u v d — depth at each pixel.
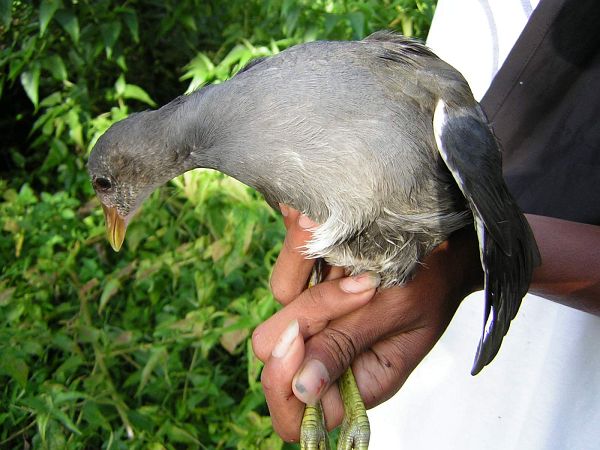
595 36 0.44
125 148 0.45
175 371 0.68
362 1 0.80
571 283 0.41
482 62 0.51
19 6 0.90
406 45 0.42
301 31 0.78
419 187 0.40
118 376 0.72
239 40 0.87
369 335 0.40
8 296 0.73
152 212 0.77
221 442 0.66
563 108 0.45
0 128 1.06
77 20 0.83
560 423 0.47
